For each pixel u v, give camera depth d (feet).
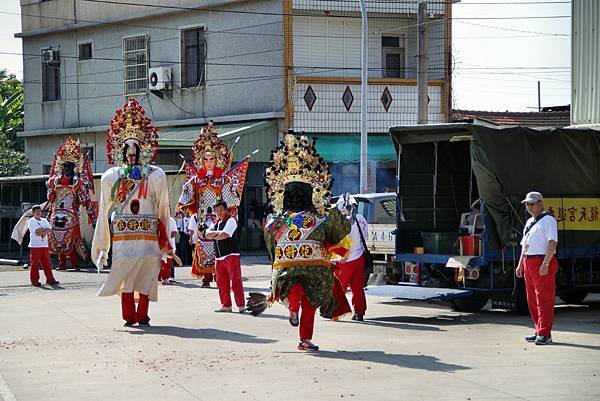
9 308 63.36
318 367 39.01
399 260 61.41
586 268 61.21
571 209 59.67
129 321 52.80
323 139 121.80
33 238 80.94
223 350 43.78
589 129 60.39
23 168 150.61
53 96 150.71
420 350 43.52
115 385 36.11
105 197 53.36
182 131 128.06
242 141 118.11
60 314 59.41
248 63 124.26
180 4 130.62
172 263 83.10
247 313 59.00
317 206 43.55
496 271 56.95
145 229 52.85
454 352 42.88
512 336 48.32
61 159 99.14
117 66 139.95
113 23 139.23
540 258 45.42
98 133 144.25
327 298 43.11
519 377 36.68
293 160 44.14
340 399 32.89
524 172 57.67
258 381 36.24
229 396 33.71
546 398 32.89
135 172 53.01
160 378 37.24
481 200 56.39
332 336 48.32
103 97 142.51
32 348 45.32
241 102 125.39
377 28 125.90
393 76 126.72
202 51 130.00
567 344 45.29
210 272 76.59
